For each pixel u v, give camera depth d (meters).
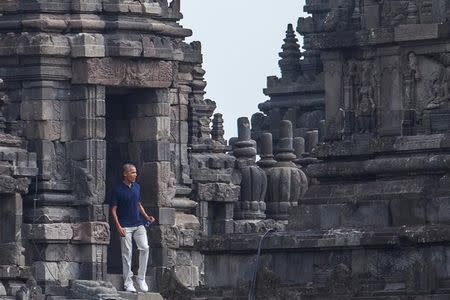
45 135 89.31
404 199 64.62
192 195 94.25
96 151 89.94
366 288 63.47
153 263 91.25
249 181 95.19
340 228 65.12
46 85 89.56
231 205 95.00
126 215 77.06
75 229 88.69
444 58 65.38
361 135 66.44
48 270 87.75
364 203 65.25
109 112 92.44
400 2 65.94
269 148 96.56
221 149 95.69
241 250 65.69
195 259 92.50
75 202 89.31
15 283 82.50
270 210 95.62
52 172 89.06
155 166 91.88
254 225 94.62
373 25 66.31
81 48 89.81
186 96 94.56
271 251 65.31
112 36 90.75
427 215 64.31
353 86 66.75
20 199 85.19
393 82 66.00
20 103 89.75
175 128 93.88
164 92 92.19
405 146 65.25
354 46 66.50
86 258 88.69
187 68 94.56
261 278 64.94
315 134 96.44
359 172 65.81
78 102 90.12
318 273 64.69
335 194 65.94
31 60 89.69
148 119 92.06
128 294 77.75
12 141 86.94
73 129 90.06
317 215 66.06
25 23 89.81
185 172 93.94
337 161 66.50
